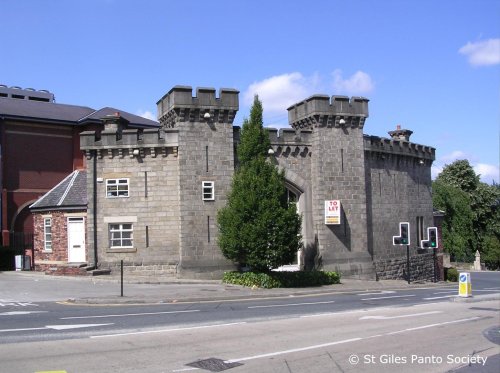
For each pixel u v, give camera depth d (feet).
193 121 103.55
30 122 138.41
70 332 45.44
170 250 102.12
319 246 113.29
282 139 112.98
